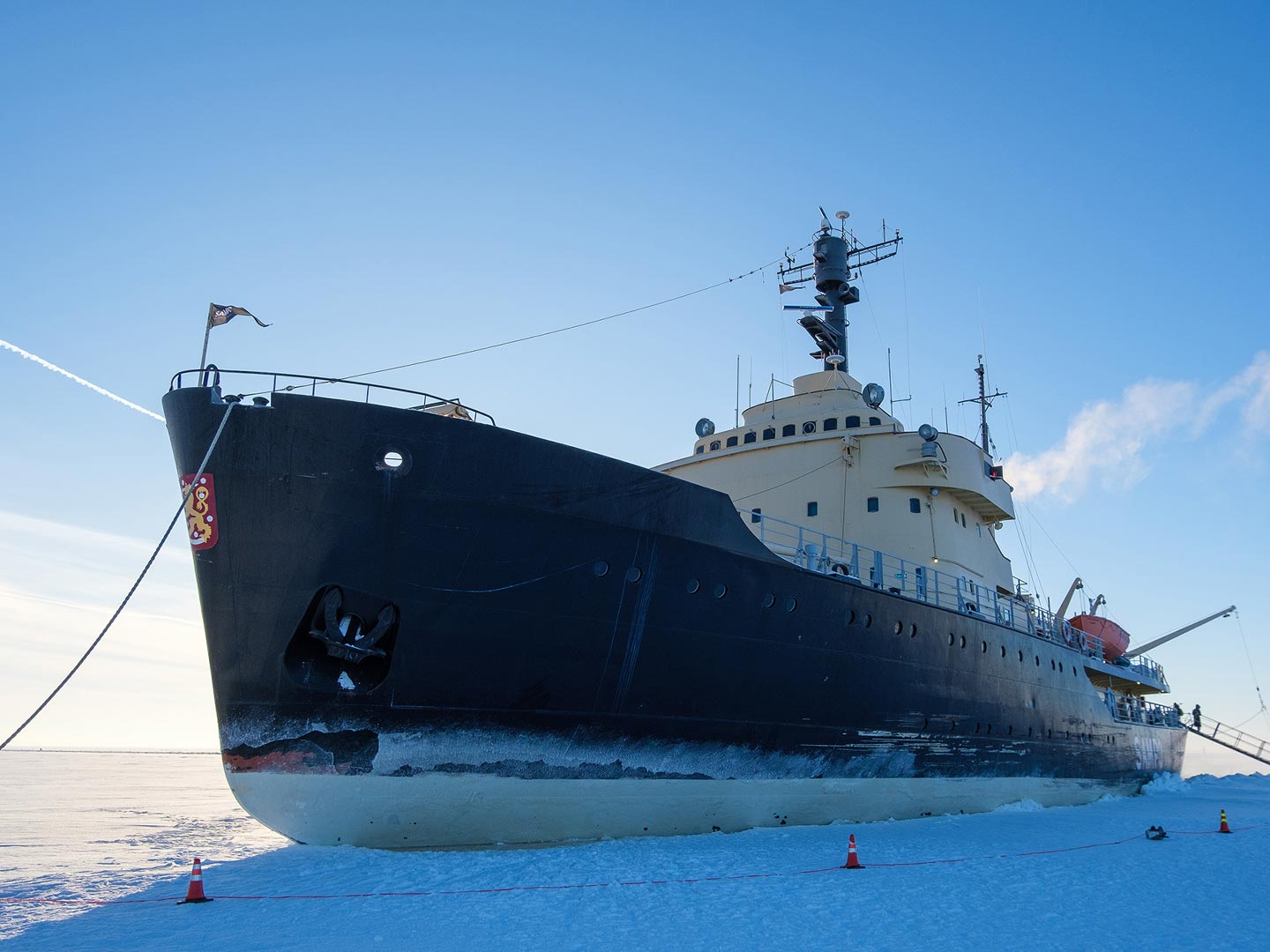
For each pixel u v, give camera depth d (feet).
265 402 40.88
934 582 69.97
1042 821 67.87
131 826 73.51
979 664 68.59
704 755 50.21
